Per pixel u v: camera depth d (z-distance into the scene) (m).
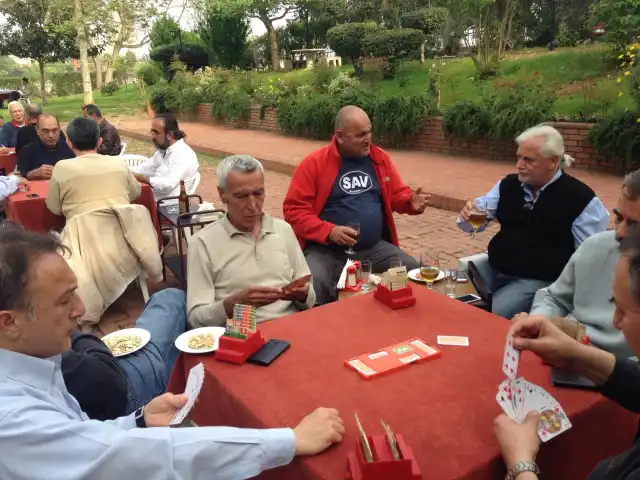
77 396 1.85
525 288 3.30
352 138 3.89
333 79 14.67
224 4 22.45
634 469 1.27
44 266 1.33
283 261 3.01
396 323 2.35
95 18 21.14
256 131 15.11
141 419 1.75
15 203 4.59
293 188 4.04
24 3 24.55
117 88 28.80
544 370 1.95
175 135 5.38
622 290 1.24
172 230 5.67
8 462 1.28
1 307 1.30
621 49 10.56
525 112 9.21
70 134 4.16
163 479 1.36
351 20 24.45
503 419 1.58
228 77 17.62
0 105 21.62
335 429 1.58
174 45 23.77
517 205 3.38
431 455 1.52
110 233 4.14
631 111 8.07
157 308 2.94
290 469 1.58
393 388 1.85
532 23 18.30
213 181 9.60
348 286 3.39
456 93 12.20
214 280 2.92
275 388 1.88
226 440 1.44
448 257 5.57
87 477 1.31
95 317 4.15
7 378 1.35
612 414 1.81
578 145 8.55
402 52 16.08
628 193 2.15
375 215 4.10
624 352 2.38
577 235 3.21
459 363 2.00
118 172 4.25
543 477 1.68
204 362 2.08
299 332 2.29
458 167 9.35
